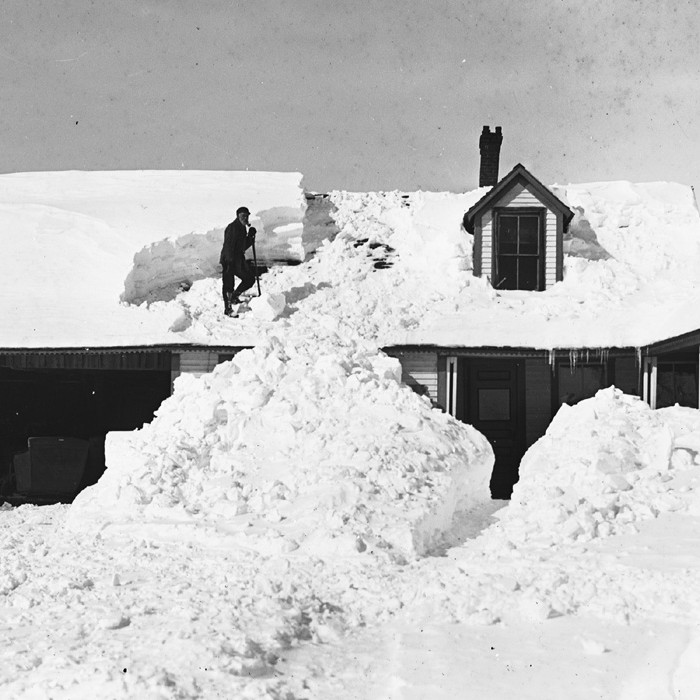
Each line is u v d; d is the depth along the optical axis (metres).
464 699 7.02
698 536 10.96
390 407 14.80
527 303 20.55
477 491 14.90
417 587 9.80
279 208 22.72
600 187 24.31
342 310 20.48
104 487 14.12
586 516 11.47
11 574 10.95
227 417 15.09
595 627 8.48
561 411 15.38
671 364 20.28
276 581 10.23
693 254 21.58
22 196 24.16
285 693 7.00
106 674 7.14
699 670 7.13
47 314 20.28
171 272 21.72
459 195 24.09
